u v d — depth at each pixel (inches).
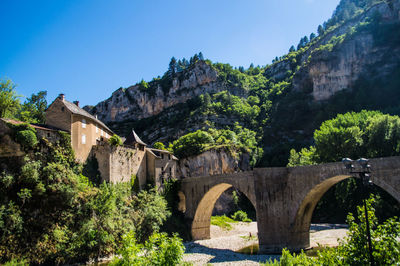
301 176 1697.8
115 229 1696.6
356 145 2566.4
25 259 1325.0
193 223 2381.9
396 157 1330.0
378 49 4965.6
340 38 5502.0
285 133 5452.8
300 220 1752.0
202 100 6565.0
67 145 1851.6
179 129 5890.8
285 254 812.6
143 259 732.0
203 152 4274.1
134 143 2386.8
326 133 2773.1
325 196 3117.6
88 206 1638.8
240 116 6210.6
